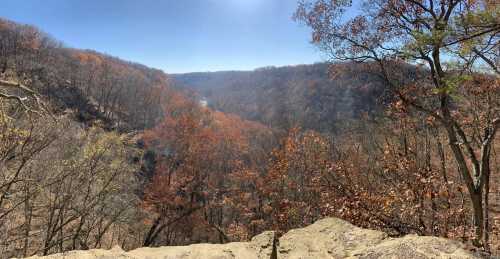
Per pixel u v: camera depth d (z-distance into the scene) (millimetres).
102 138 14922
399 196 9875
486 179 9461
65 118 13391
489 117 9305
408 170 10500
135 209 20891
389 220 9734
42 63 71875
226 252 4578
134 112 71312
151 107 71938
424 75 10250
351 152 15914
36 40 80188
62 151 13680
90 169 14180
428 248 3957
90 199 14664
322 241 4973
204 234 26609
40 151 12773
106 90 75750
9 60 63594
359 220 9992
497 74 7727
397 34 9883
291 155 16281
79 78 76125
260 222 17281
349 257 4328
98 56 97625
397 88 10477
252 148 35844
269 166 17984
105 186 15016
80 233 16625
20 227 12352
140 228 24172
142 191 26031
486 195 9383
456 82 7043
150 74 114812
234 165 30484
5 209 11609
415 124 12219
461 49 6234
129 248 22359
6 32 72500
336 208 11219
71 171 13367
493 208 10742
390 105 11672
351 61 10898
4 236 11281
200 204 27734
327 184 12664
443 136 11891
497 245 7598
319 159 14547
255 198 20906
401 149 11945
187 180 26922
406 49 7375
